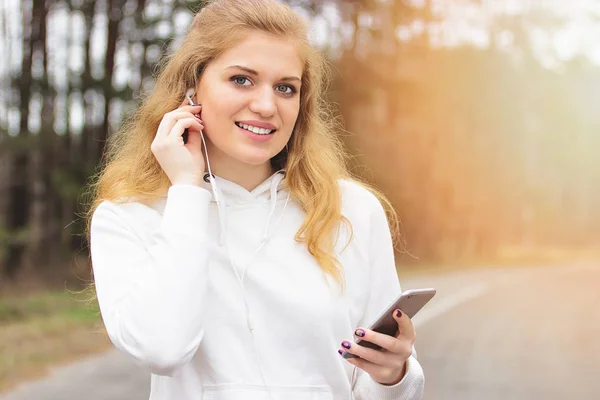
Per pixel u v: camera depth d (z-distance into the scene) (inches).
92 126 922.7
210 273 89.1
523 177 2297.0
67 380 337.7
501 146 1982.0
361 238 96.3
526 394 336.8
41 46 919.0
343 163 105.8
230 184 93.4
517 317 671.8
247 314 88.0
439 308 732.0
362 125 1326.3
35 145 826.8
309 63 96.7
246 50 89.7
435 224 1707.7
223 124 90.7
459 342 498.3
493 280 1264.8
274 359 87.8
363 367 89.4
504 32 1835.6
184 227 85.0
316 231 92.2
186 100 95.3
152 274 82.8
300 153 96.7
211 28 91.4
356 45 1133.7
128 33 884.6
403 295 83.9
